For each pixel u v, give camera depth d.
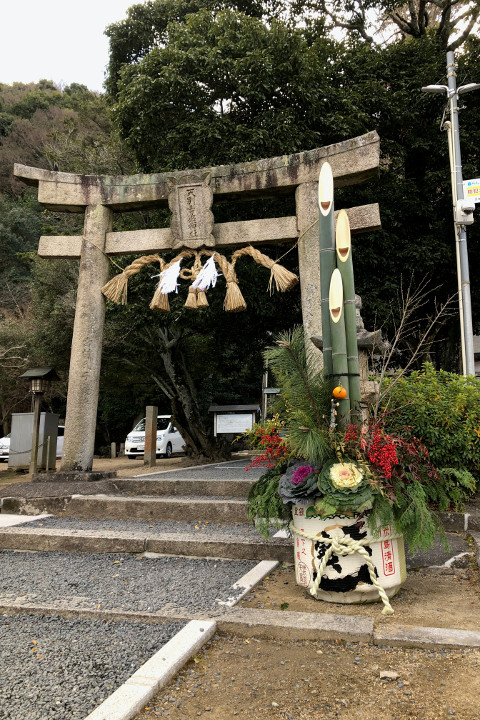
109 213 7.38
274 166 6.91
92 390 6.92
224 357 14.91
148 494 6.29
